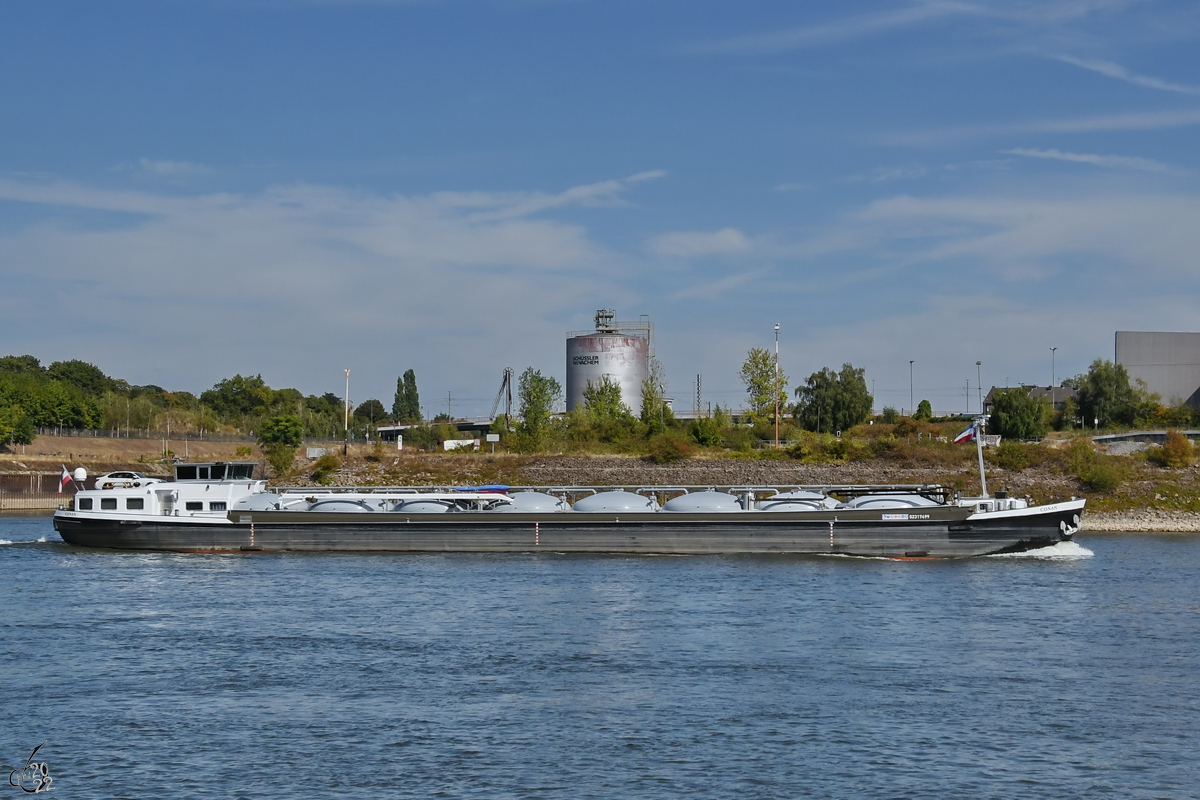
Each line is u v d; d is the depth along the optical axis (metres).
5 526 105.00
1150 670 43.78
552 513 79.56
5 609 56.41
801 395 168.75
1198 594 61.81
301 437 155.00
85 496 83.19
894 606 57.44
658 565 73.38
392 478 126.38
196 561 76.00
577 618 53.91
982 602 58.84
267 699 39.50
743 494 83.31
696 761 33.12
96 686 41.06
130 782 31.41
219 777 31.80
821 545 78.25
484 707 38.53
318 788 30.97
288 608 56.62
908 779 31.72
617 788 30.98
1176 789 31.14
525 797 30.31
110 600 59.16
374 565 73.69
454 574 68.94
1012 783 31.47
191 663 44.59
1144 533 101.38
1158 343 170.88
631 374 180.00
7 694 39.97
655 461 131.12
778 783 31.38
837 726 36.38
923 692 40.38
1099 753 33.94
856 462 129.12
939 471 123.94
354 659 45.28
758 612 55.56
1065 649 47.34
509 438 147.62
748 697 39.72
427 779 31.64
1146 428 156.38
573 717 37.34
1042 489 116.75
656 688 40.91
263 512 80.75
